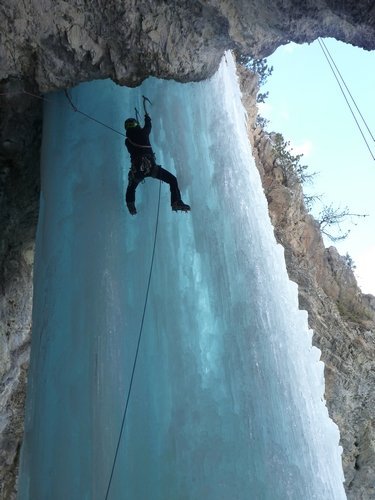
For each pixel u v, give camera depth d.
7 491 13.09
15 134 9.99
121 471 7.10
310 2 7.55
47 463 7.28
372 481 15.05
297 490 7.27
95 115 9.12
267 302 8.43
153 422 7.41
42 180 9.08
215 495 6.98
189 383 7.64
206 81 9.55
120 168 8.77
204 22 8.21
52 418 7.50
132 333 7.87
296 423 7.77
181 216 8.66
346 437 15.09
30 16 7.91
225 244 8.58
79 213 8.52
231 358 7.82
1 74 8.70
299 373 8.29
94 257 8.16
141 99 9.25
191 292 8.24
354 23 7.50
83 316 7.88
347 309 17.97
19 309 12.01
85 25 8.12
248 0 7.84
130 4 7.83
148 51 8.39
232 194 9.00
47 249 8.51
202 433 7.34
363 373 15.77
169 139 9.07
